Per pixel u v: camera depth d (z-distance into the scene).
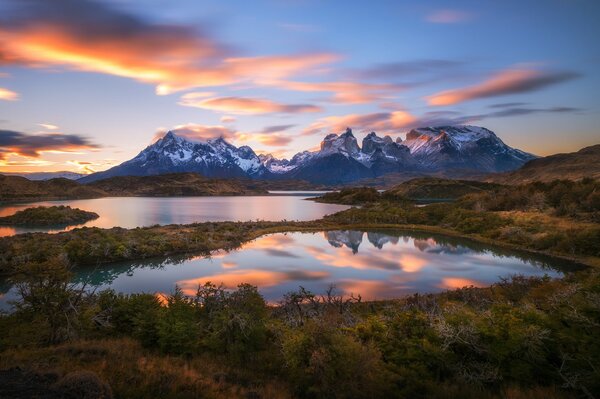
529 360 18.05
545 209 145.75
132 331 25.56
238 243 104.25
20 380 14.24
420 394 16.70
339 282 62.53
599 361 16.45
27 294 25.38
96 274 68.94
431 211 156.88
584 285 25.59
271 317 33.34
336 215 171.62
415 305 38.78
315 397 16.70
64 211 196.12
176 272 70.31
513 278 55.03
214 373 18.25
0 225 174.50
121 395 14.20
